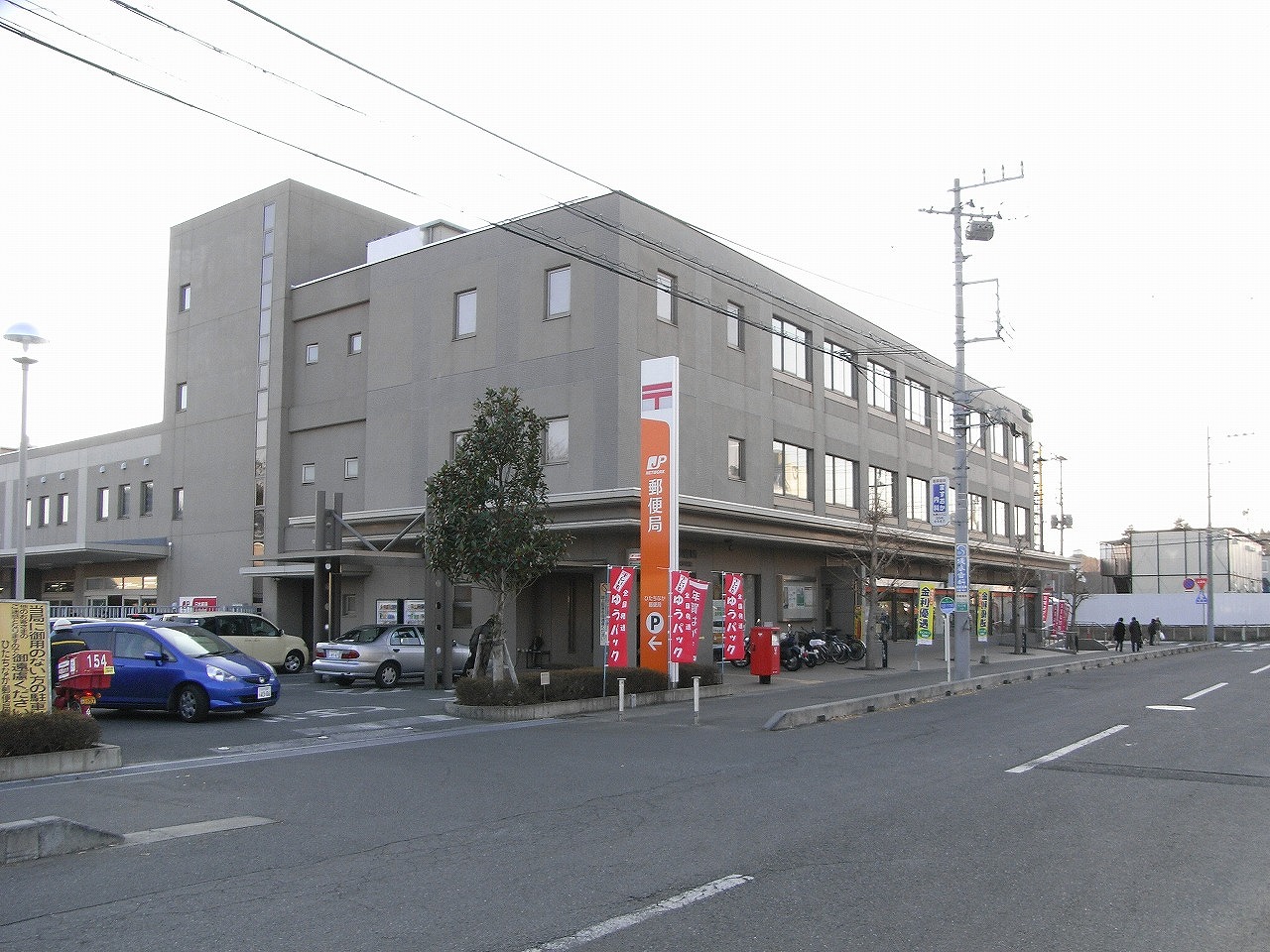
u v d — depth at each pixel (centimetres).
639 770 1182
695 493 2644
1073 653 4147
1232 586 6931
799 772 1152
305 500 3272
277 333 3372
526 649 2639
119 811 957
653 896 647
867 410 3616
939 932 575
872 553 3014
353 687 2303
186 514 3647
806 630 3275
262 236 3484
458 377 2789
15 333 1584
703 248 2772
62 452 4344
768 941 560
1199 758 1234
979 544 4169
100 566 4038
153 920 612
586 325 2519
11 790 1067
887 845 784
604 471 2436
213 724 1641
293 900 651
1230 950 547
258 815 936
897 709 1889
